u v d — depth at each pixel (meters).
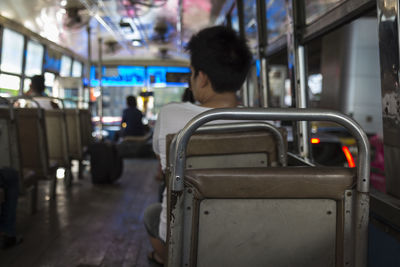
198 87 1.45
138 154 7.61
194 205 0.90
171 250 0.90
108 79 11.80
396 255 1.35
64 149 4.47
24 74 6.57
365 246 0.93
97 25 7.19
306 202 0.93
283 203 0.92
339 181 0.91
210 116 0.86
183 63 11.98
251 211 0.92
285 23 2.76
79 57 10.27
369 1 1.60
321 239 0.94
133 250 2.62
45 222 3.25
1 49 5.70
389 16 1.40
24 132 3.56
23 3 5.36
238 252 0.94
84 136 5.80
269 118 0.88
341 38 4.55
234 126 1.33
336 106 4.62
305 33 2.42
